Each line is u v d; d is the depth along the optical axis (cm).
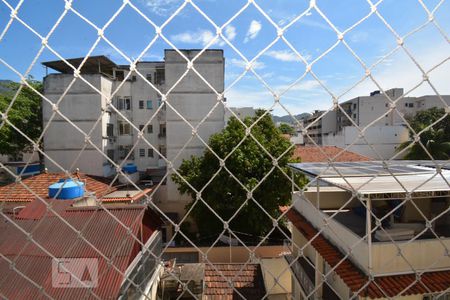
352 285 365
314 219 554
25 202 843
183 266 687
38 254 423
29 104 1459
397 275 370
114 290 405
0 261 408
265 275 676
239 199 900
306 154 1491
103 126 1430
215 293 632
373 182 408
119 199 982
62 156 1368
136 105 1633
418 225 463
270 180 906
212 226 1041
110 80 1519
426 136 1349
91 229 482
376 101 2525
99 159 1378
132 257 482
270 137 986
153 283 583
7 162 1554
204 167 1023
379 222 217
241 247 967
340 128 2847
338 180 426
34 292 387
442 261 380
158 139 1633
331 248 461
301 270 599
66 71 1578
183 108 1312
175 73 1310
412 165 573
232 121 1062
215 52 1310
